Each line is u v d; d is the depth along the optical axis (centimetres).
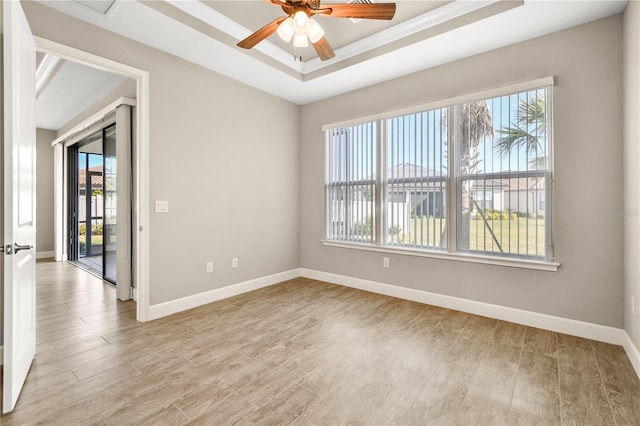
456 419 159
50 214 626
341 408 168
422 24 274
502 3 235
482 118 299
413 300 348
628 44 219
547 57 264
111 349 233
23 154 186
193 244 327
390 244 366
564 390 183
